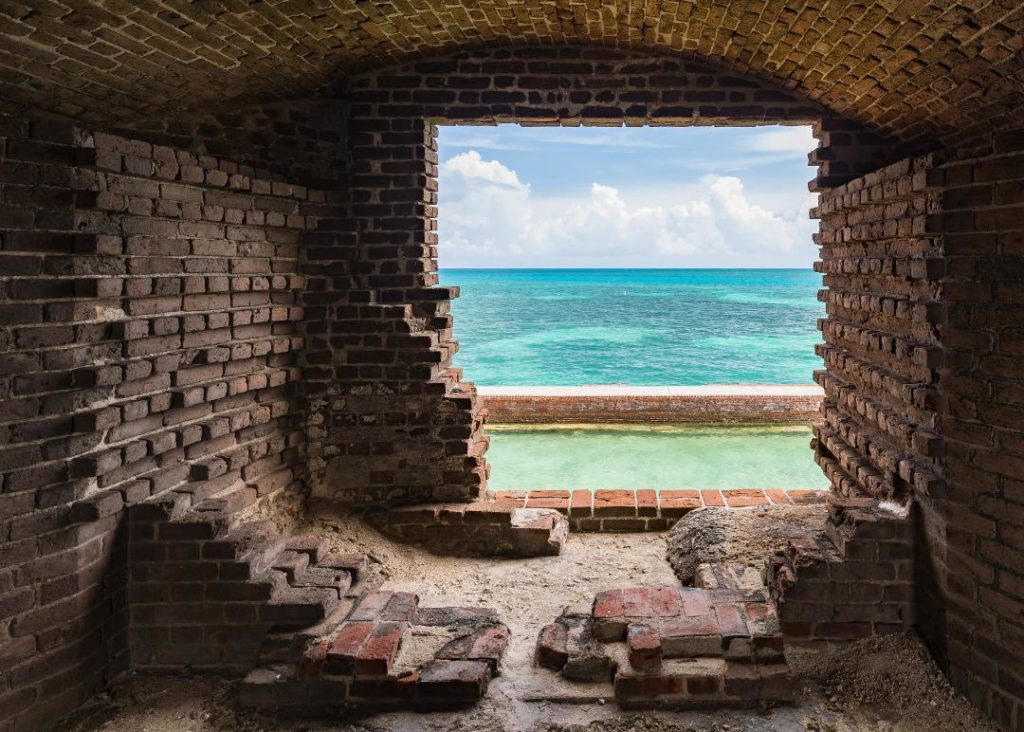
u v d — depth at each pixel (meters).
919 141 4.09
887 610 3.42
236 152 4.20
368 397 4.65
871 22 3.00
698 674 2.98
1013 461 2.75
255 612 3.36
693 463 8.01
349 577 3.72
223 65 3.59
